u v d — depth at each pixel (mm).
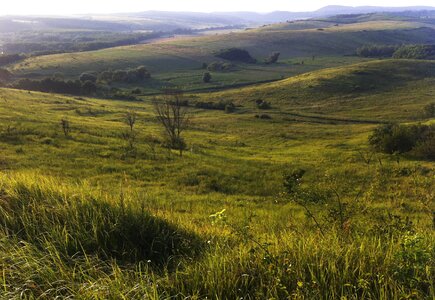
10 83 119250
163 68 168625
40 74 145500
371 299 3150
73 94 110000
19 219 4879
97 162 24875
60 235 4441
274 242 4547
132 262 4332
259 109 91250
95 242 4465
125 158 26938
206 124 69438
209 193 19719
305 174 25031
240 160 32031
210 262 3760
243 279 3504
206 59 187875
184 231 5512
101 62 170125
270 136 58812
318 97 101062
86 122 47344
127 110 73125
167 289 3441
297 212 13398
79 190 6348
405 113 82875
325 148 44969
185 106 92812
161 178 22672
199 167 26188
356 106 91750
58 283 3402
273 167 28234
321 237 4820
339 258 3854
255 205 15945
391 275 3418
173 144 35656
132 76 139125
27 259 3736
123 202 5539
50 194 5777
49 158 24359
